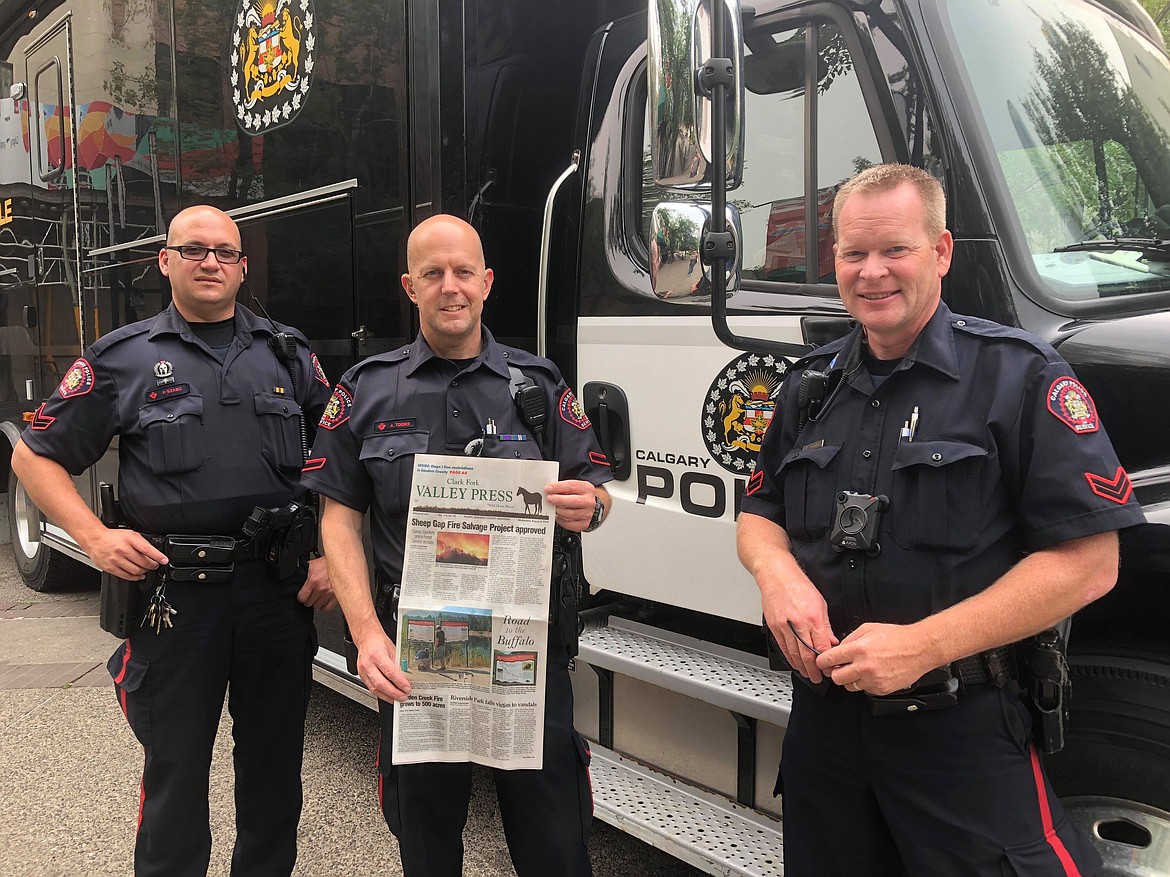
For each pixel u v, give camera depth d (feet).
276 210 10.85
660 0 5.56
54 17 15.37
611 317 8.36
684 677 7.52
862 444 4.99
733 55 5.55
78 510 6.86
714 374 7.59
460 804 6.04
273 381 7.45
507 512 5.58
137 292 13.71
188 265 7.11
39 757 11.32
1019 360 4.68
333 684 10.67
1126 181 6.97
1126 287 6.39
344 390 6.11
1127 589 5.86
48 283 16.56
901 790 4.85
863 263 4.83
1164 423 5.62
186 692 6.89
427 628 5.59
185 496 6.90
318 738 12.08
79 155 14.93
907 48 6.34
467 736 5.68
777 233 7.24
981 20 6.54
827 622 4.87
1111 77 7.25
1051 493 4.46
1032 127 6.51
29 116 16.57
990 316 6.01
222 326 7.48
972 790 4.72
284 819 7.58
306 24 10.07
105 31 13.83
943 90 6.21
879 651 4.47
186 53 12.07
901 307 4.81
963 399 4.74
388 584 5.92
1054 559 4.50
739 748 7.44
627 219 8.29
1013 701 4.85
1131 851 5.69
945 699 4.69
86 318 15.38
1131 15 7.90
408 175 9.04
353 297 9.86
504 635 5.57
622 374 8.31
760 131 7.30
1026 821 4.72
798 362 5.64
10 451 18.94
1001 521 4.70
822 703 5.19
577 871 5.98
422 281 5.74
